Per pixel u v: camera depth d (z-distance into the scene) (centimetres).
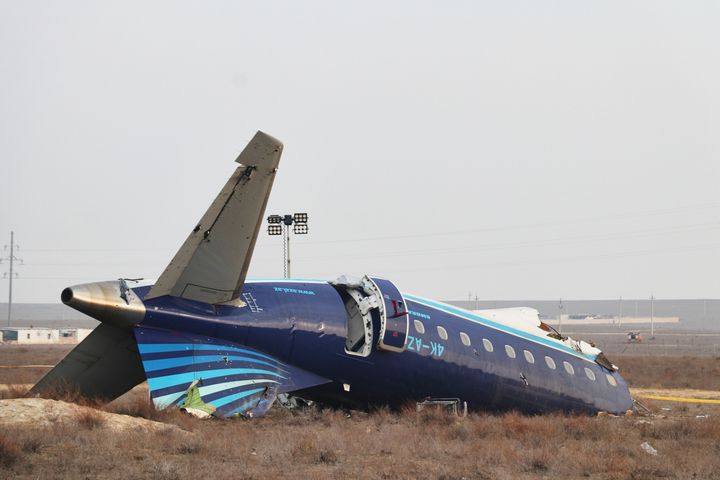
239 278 8775
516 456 6819
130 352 8856
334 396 10125
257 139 8269
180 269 8569
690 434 8725
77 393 8725
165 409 8294
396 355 10244
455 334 10862
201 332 8819
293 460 6431
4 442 5841
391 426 8938
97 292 8294
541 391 11438
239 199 8438
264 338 9281
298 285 10094
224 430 7706
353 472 6028
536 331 11988
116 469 5694
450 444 7494
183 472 5684
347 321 10031
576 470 6419
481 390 10938
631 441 8244
